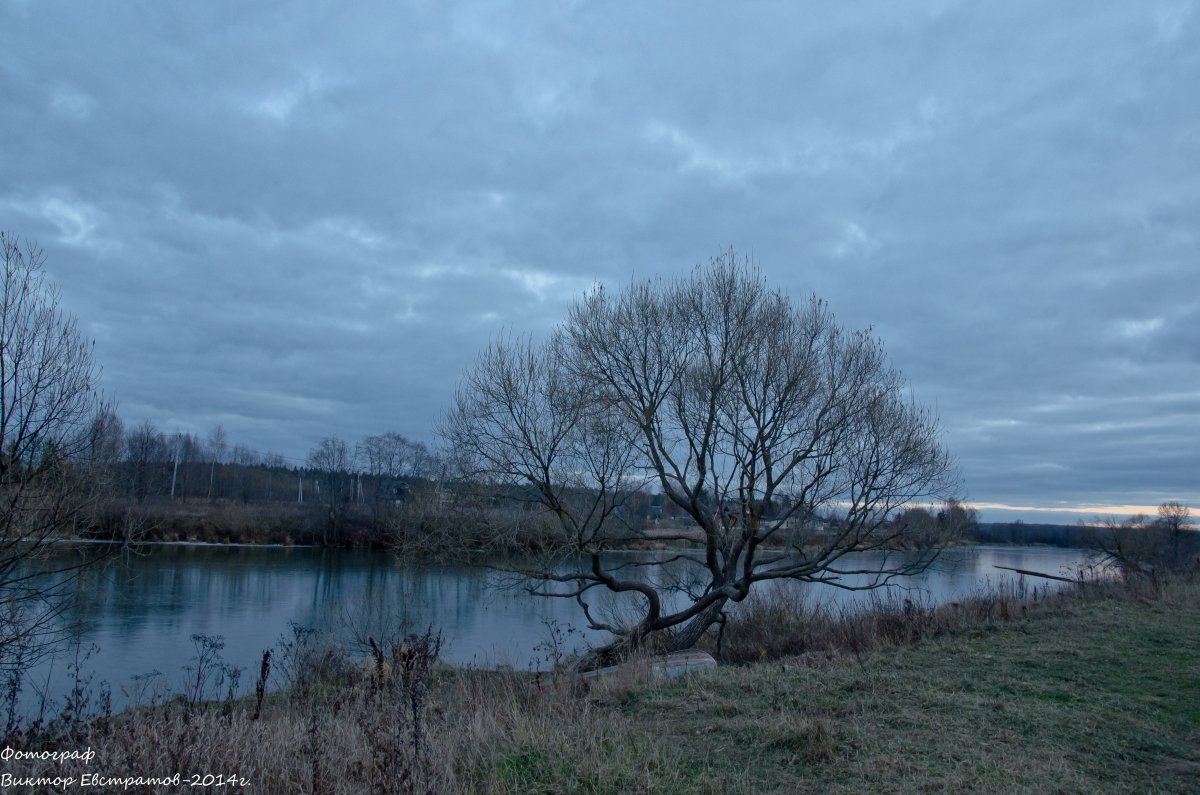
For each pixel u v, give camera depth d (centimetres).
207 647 1439
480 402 1620
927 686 847
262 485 6962
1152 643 1116
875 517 1634
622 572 2108
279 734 655
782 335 1619
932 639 1227
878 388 1608
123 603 2555
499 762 618
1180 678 902
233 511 4825
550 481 1595
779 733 673
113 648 1841
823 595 2328
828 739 641
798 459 1588
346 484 5350
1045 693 826
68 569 1119
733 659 1620
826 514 1677
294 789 547
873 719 726
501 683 1038
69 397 1013
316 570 3603
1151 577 1781
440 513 1652
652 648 1514
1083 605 1547
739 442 1612
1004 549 5553
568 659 1571
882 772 582
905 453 1569
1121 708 773
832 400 1579
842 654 1118
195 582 3111
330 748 606
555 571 1731
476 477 1614
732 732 700
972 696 804
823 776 586
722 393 1625
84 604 1670
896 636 1259
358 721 683
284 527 4678
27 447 981
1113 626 1270
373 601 2153
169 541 4300
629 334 1669
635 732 702
